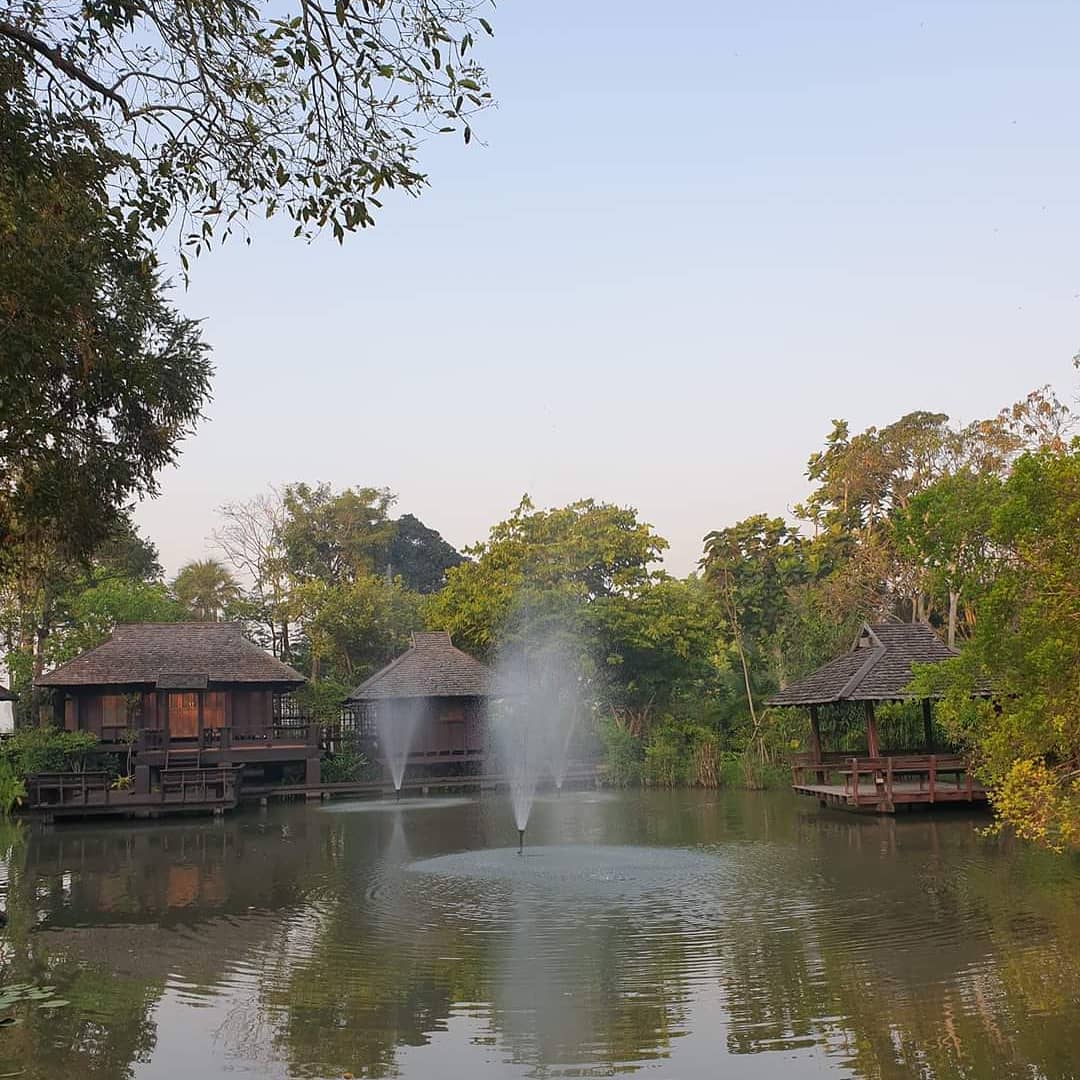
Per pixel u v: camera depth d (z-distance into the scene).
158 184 9.73
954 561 20.67
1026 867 17.09
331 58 8.84
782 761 36.44
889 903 14.49
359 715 40.78
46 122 9.44
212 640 36.72
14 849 22.69
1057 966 10.84
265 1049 8.91
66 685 33.75
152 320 14.78
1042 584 14.66
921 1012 9.48
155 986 10.93
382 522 57.91
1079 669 14.06
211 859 20.58
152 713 35.06
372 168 9.40
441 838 23.19
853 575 41.59
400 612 49.72
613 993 10.34
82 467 12.77
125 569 48.28
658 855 19.67
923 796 25.14
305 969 11.51
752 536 44.50
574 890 16.08
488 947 12.37
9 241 8.93
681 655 41.47
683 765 37.84
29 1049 9.02
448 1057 8.64
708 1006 9.83
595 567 43.81
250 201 9.85
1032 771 13.98
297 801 33.38
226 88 9.27
